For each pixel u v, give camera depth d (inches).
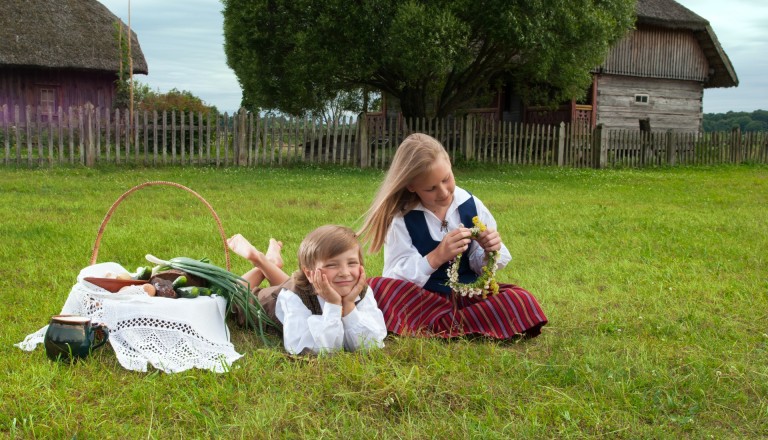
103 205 372.8
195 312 138.4
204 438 101.3
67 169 588.1
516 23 660.1
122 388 119.7
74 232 276.5
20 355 134.7
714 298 191.8
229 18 757.3
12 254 232.5
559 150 847.1
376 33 666.8
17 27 1018.7
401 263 154.7
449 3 657.6
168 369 128.3
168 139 735.7
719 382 125.1
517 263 241.8
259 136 704.4
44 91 1037.8
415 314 151.5
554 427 107.6
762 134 1035.3
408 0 657.6
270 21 724.0
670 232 318.0
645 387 123.6
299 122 718.5
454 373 127.0
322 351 134.0
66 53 1023.0
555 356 137.7
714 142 993.5
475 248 158.7
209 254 242.4
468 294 150.7
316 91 756.6
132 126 660.7
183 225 305.4
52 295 182.7
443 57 642.8
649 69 1035.3
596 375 126.9
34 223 297.0
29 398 113.9
